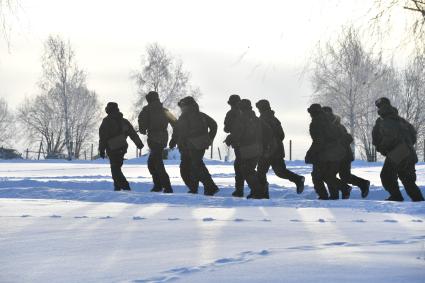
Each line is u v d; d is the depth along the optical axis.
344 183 21.20
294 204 16.31
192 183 21.05
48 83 106.44
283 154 21.20
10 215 13.35
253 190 19.94
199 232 10.45
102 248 8.74
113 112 21.73
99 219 12.63
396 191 19.23
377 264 7.17
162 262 7.53
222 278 6.49
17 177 32.06
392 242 9.18
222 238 9.72
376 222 12.35
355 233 10.39
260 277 6.52
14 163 64.94
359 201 16.64
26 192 18.98
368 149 86.00
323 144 19.89
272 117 21.03
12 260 7.85
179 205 15.98
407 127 19.30
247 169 19.91
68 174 36.78
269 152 20.64
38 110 117.31
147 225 11.55
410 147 19.12
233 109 20.61
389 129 19.08
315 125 19.95
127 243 9.20
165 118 21.80
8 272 7.10
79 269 7.20
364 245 8.84
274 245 8.88
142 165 55.97
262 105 21.09
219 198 17.53
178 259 7.71
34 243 9.25
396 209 14.91
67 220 12.40
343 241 9.28
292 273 6.70
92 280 6.60
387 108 19.25
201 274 6.71
